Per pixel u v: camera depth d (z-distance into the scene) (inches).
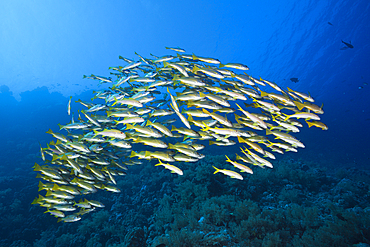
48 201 227.0
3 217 496.7
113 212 488.1
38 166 223.6
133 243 336.2
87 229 433.1
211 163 585.0
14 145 1043.3
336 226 278.1
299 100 234.4
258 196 447.8
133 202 524.7
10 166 853.8
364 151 1334.9
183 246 289.0
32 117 1344.7
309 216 311.3
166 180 567.5
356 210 328.5
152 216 448.5
